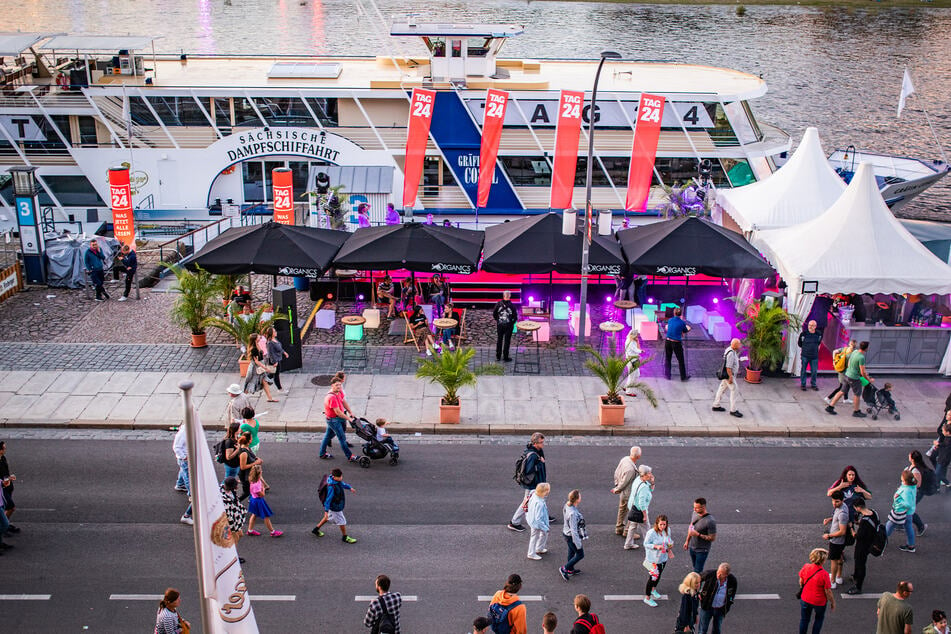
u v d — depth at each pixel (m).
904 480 16.78
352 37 109.06
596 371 21.72
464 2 130.88
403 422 21.77
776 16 120.69
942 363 24.78
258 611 15.02
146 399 22.67
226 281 27.67
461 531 17.50
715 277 28.27
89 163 38.72
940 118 73.69
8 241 36.88
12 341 26.05
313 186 39.16
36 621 14.74
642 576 16.23
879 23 115.75
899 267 24.12
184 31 114.00
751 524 17.88
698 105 38.16
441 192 39.59
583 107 38.38
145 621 14.79
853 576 16.08
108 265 31.58
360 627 14.70
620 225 38.84
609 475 19.69
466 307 29.67
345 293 29.61
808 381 24.44
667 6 128.62
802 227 26.69
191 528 17.42
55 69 40.94
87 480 19.08
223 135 38.56
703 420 22.14
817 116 74.19
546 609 15.22
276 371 23.11
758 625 14.99
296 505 18.30
